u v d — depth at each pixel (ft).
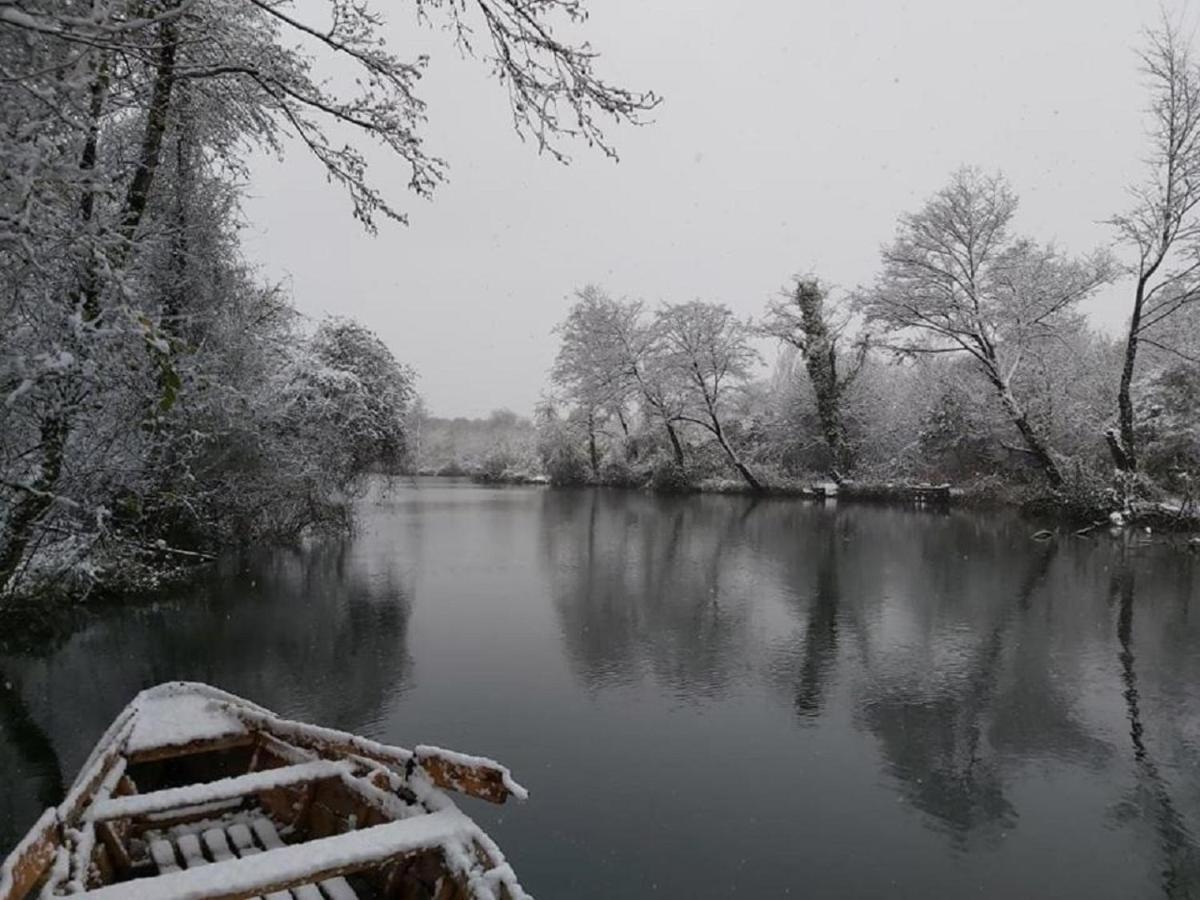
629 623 38.68
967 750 23.95
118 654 32.60
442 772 14.02
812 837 18.76
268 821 16.85
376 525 80.07
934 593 45.98
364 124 21.80
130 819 15.74
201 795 14.02
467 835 12.22
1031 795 21.17
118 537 40.68
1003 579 50.21
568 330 143.43
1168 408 81.20
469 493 133.08
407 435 78.38
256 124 30.37
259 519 58.54
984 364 92.48
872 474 114.83
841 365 129.49
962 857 18.01
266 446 52.49
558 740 24.23
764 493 119.55
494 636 35.96
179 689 19.93
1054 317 94.53
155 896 10.28
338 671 30.63
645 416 140.56
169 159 39.65
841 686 29.50
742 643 35.17
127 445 37.01
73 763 22.49
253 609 40.78
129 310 17.70
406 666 31.37
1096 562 56.24
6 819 19.39
